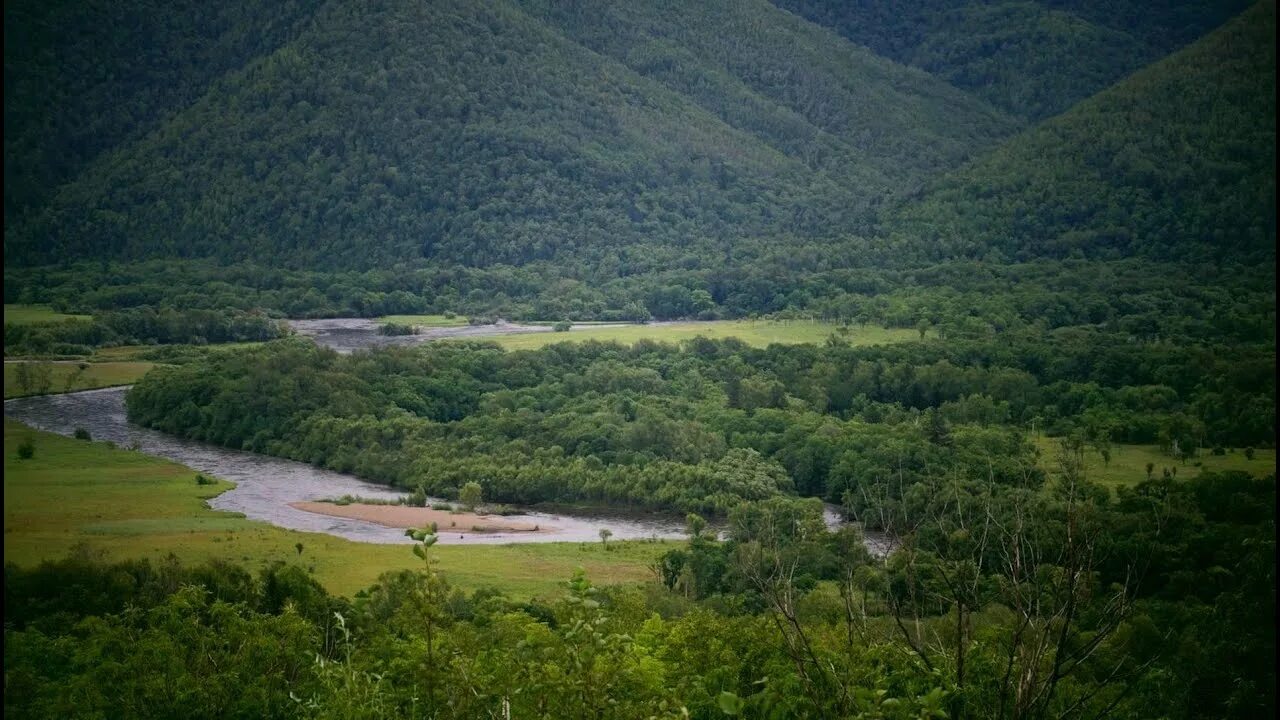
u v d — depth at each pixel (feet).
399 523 409.90
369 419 536.83
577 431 506.07
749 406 576.20
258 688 154.40
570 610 88.17
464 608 254.27
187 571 282.77
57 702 164.35
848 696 82.74
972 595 83.71
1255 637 188.65
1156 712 159.53
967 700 94.99
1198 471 415.64
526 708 90.48
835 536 301.02
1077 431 488.85
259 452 542.16
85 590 263.49
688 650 173.47
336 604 258.78
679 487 443.32
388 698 107.55
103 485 452.76
